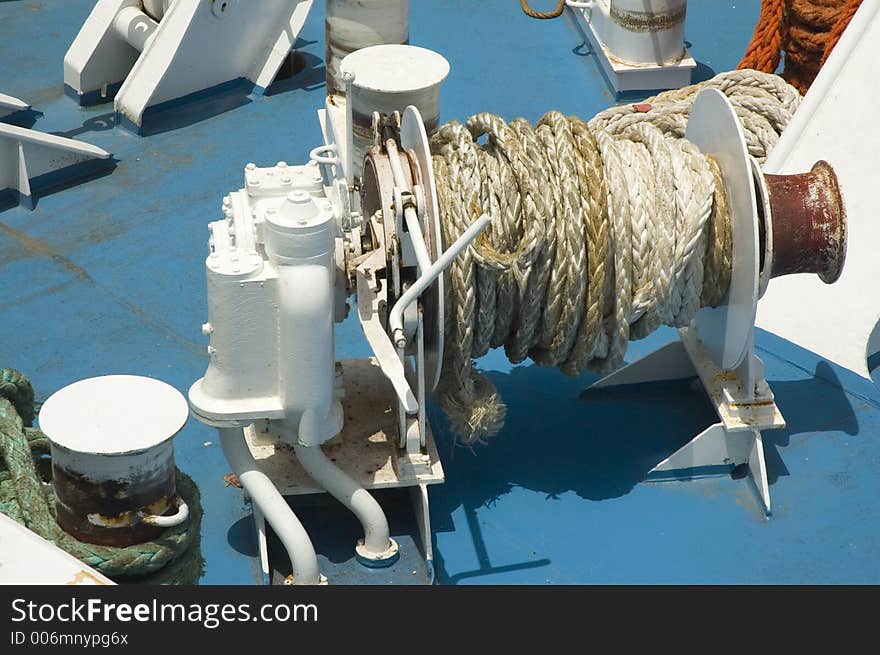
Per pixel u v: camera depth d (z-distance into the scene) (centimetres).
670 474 613
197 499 488
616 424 645
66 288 735
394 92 721
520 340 564
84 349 689
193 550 481
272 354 512
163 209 805
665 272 551
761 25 821
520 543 577
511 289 541
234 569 557
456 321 541
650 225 548
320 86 938
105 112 909
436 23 1009
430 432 573
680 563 569
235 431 529
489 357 689
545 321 553
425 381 566
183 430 635
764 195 548
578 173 543
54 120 896
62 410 449
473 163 545
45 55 978
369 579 551
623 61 910
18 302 722
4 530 418
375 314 522
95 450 434
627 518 592
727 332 583
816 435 645
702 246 561
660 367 661
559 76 943
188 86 898
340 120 791
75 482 446
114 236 780
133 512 453
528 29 1004
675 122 740
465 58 962
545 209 533
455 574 559
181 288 739
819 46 824
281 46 907
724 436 605
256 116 901
